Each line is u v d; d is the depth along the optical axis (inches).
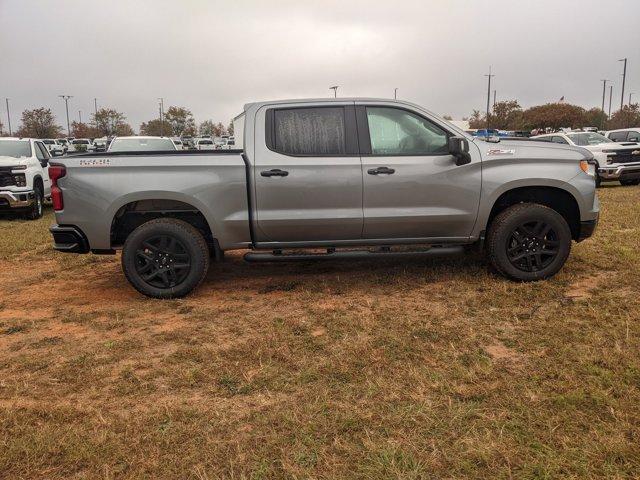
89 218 203.5
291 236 210.5
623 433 108.4
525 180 209.3
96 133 2741.1
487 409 119.1
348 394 128.2
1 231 389.7
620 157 622.8
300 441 109.7
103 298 216.4
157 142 544.7
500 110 2598.4
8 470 103.3
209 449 108.1
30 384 139.0
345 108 209.5
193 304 203.5
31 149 486.0
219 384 136.3
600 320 169.0
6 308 205.3
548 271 214.8
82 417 121.9
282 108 208.7
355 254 214.5
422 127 211.8
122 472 102.0
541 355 146.2
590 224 218.7
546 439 107.4
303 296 208.2
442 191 208.7
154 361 151.9
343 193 205.8
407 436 110.4
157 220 207.9
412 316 180.9
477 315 180.1
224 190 203.6
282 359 149.1
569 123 2329.0
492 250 214.4
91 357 155.1
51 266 276.7
